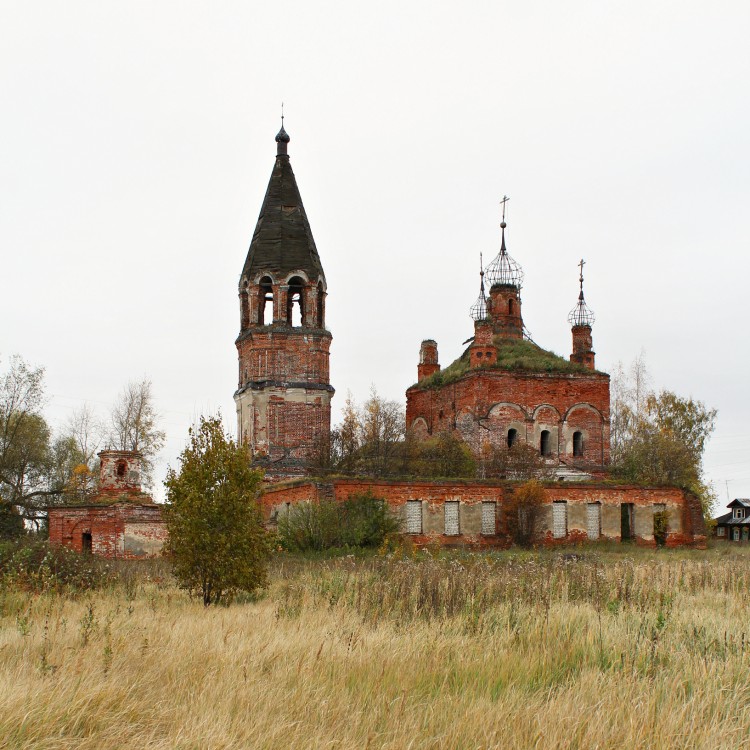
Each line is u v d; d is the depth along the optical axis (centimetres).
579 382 5944
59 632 1408
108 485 4597
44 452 5962
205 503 2303
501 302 6519
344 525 4181
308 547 4022
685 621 1549
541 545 4788
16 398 5512
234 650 1231
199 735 845
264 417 5466
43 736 845
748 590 2219
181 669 1113
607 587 1933
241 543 2295
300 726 900
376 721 935
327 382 5612
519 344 6322
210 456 2356
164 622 1593
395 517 4466
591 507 5034
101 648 1230
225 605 2200
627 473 5916
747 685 1091
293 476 5369
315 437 5500
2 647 1270
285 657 1198
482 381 5756
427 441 5769
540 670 1177
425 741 862
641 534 5116
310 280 5628
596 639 1322
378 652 1237
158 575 2911
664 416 7606
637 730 895
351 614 1659
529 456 5369
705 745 872
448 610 1744
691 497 5253
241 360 5703
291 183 5794
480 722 897
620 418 7350
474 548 4650
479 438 5691
